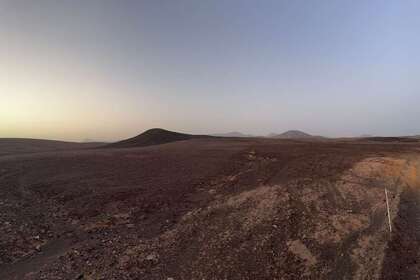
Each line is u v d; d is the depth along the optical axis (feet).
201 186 77.71
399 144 192.34
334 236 46.60
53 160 108.99
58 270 38.37
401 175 88.74
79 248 44.52
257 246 43.62
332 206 59.72
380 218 54.24
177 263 40.16
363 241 45.14
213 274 37.32
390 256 41.19
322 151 132.98
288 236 46.55
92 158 116.06
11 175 83.97
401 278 36.86
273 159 111.75
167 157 122.72
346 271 37.70
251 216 54.60
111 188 73.51
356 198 65.26
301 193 67.05
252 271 37.76
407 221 54.29
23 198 65.92
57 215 57.47
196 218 55.36
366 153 128.06
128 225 53.72
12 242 45.29
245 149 142.20
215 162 109.81
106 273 37.70
